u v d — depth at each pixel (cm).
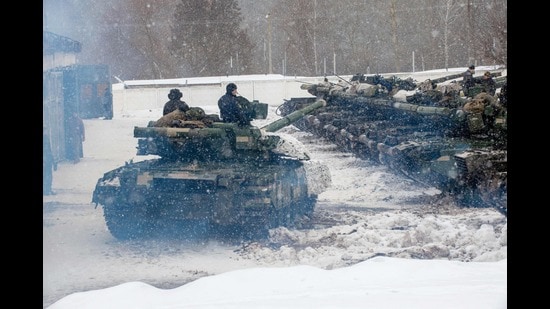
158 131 3131
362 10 13862
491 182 3278
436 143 3756
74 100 5603
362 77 6588
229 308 1689
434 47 13262
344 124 5803
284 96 10694
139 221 2958
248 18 14962
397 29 13475
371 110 5797
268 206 2877
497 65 10181
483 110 3784
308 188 3444
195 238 3008
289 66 14212
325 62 13250
